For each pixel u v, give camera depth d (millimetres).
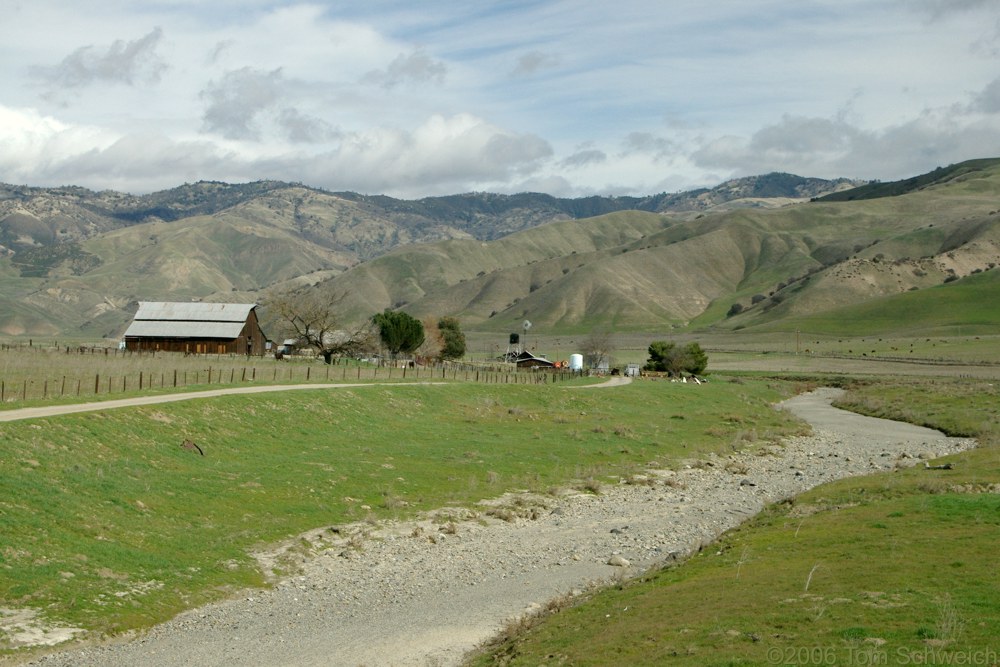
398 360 127562
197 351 119562
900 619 19109
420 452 53031
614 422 74562
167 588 27094
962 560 24453
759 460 61625
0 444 35375
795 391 131125
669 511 42781
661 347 150000
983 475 43344
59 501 31344
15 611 23547
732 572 26031
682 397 100625
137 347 119625
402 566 31984
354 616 26359
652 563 32625
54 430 39406
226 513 35500
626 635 20453
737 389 118500
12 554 26516
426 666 22031
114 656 22312
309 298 119312
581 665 18797
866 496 40406
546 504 43562
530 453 56438
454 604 27656
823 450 67812
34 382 60875
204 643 23641
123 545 29500
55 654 21906
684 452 62438
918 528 29906
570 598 26922
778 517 37312
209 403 52969
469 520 39406
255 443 49531
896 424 88125
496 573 31422
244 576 29297
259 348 128500
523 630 23812
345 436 56250
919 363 167875
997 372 145250
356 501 40344
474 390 83375
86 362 78875
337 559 32406
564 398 88062
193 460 42844
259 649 23328
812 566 25312
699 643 18750
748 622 19969
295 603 27438
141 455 41062
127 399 51844
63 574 26094
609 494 46906
